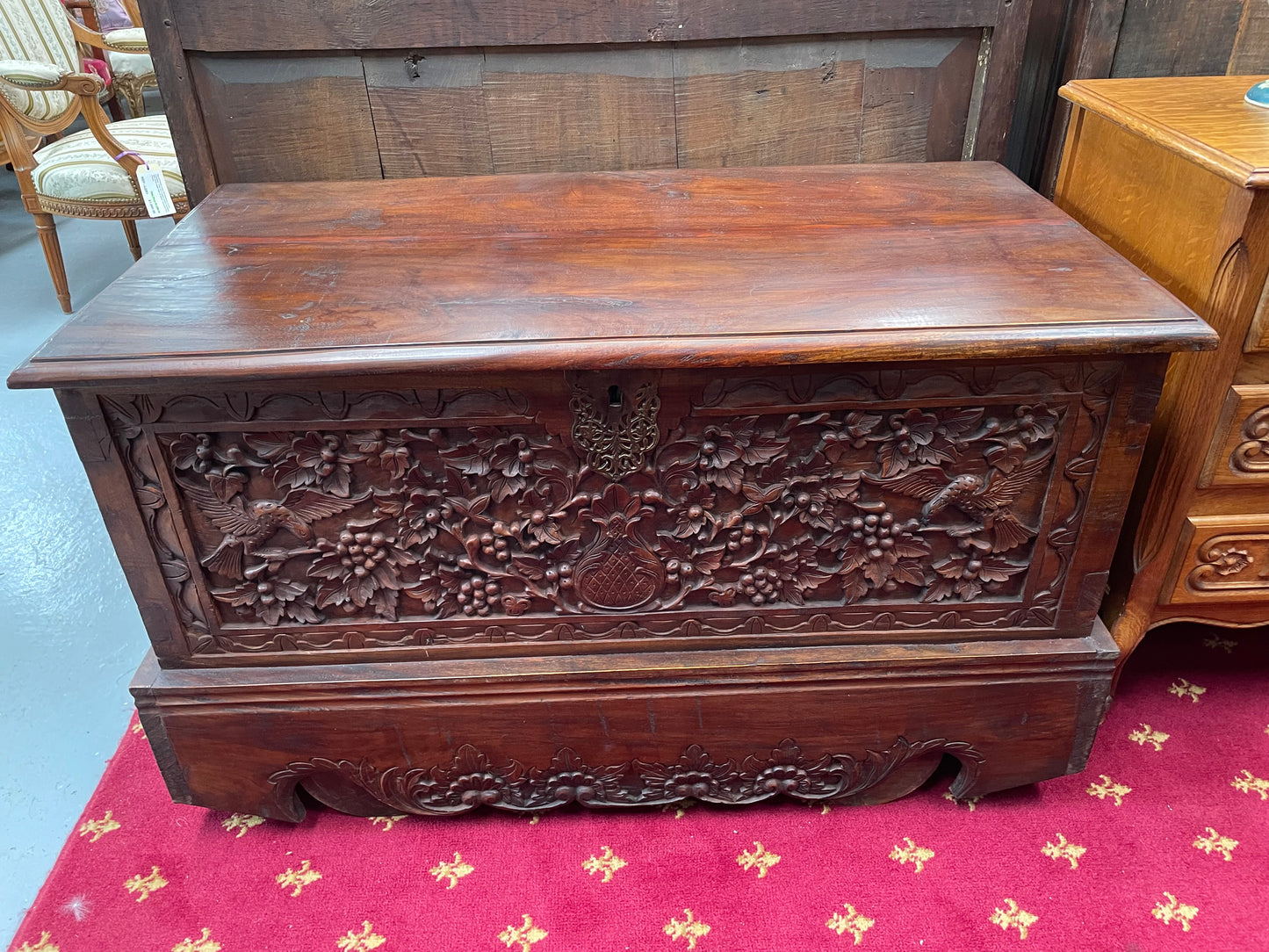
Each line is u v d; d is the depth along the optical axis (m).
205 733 1.07
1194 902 1.03
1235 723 1.27
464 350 0.85
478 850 1.12
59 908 1.06
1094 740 1.23
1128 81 1.24
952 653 1.06
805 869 1.09
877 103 1.34
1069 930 1.01
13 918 1.07
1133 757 1.22
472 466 0.96
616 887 1.07
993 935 1.00
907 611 1.06
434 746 1.09
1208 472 1.07
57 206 2.38
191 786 1.11
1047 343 0.85
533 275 1.00
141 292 0.97
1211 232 0.98
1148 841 1.11
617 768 1.12
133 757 1.27
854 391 0.92
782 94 1.32
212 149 1.31
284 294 0.96
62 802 1.23
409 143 1.34
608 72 1.30
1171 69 1.34
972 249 1.03
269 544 1.00
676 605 1.05
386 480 0.97
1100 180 1.21
